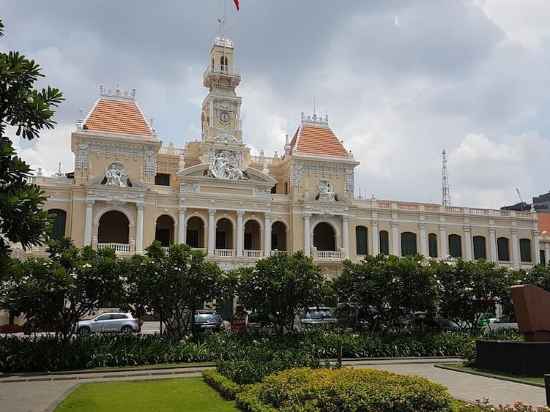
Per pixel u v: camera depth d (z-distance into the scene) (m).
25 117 15.65
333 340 34.94
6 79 15.27
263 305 35.75
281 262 36.91
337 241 73.81
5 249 15.66
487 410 14.94
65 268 30.02
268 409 16.78
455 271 43.06
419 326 43.44
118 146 65.19
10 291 28.48
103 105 66.94
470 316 43.69
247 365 23.31
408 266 38.84
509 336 38.09
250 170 70.62
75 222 61.81
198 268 35.06
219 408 18.72
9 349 28.36
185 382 24.56
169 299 34.59
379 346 35.84
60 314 30.95
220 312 61.16
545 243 88.00
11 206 14.67
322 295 36.78
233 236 69.50
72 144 66.56
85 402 19.72
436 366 31.42
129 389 22.62
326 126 78.94
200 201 67.38
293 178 73.19
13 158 15.42
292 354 27.58
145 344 31.72
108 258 31.59
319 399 15.93
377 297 39.22
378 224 76.81
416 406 15.93
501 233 83.44
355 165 76.56
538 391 22.92
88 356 29.48
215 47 74.31
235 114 72.94
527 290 27.45
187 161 73.25
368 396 15.79
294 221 71.94
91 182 62.59
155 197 66.12
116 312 51.44
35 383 25.17
